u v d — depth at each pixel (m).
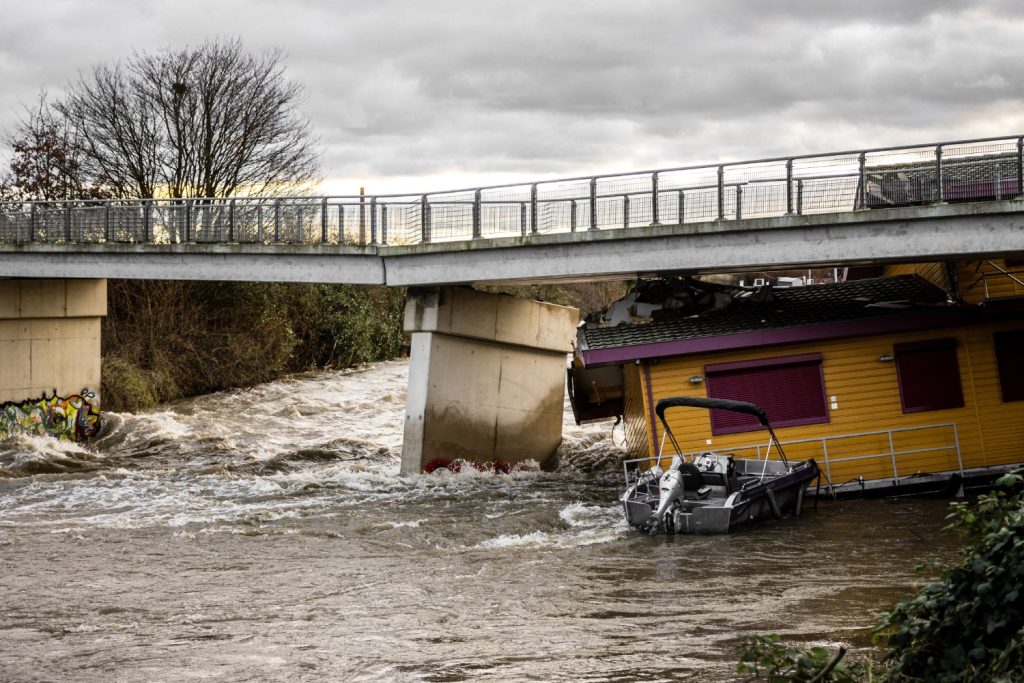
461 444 29.95
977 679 7.46
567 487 26.22
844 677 7.77
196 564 17.53
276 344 52.88
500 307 30.59
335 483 26.72
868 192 22.84
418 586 15.69
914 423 22.31
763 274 38.88
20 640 13.04
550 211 26.70
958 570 7.87
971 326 22.30
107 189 48.19
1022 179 21.55
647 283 26.34
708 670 11.16
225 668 11.71
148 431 37.06
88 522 21.39
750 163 24.00
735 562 16.62
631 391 26.56
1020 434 22.05
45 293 37.50
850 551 17.14
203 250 32.94
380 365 58.62
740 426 22.83
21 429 36.62
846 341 22.59
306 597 15.13
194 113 48.06
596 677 11.05
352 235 30.30
